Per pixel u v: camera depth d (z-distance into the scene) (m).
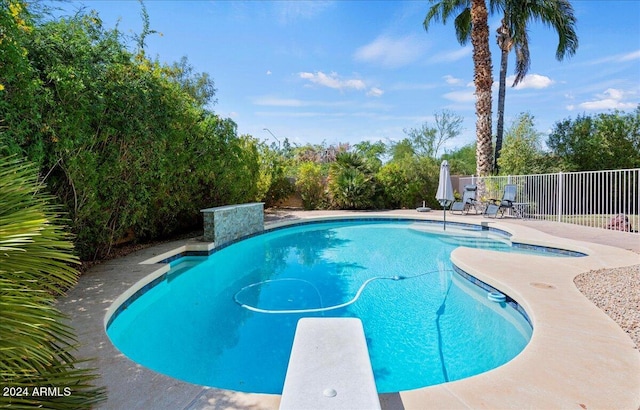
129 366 2.61
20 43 3.81
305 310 4.72
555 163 14.63
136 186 6.52
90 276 5.04
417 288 5.61
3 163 2.04
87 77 4.87
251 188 13.00
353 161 16.56
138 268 5.50
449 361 3.37
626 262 5.54
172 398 2.21
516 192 12.41
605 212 11.11
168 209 8.20
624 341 2.89
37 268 1.70
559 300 3.86
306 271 6.69
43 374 1.72
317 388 1.76
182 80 20.39
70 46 4.79
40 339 1.60
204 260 7.52
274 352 3.60
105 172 5.56
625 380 2.33
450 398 2.16
